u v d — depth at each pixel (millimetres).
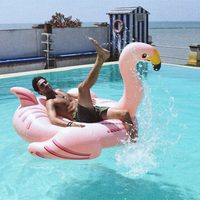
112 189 4184
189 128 6137
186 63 13031
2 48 11500
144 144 4965
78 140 3793
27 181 4402
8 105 7730
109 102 5020
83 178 4469
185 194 4039
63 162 4926
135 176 4477
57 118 4391
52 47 12469
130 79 4340
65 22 13156
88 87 4496
